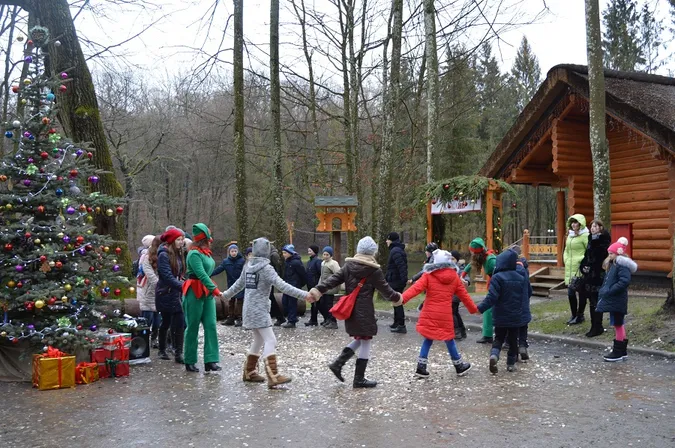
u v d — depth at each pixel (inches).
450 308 304.8
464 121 1339.8
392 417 232.5
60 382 284.4
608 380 290.8
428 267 304.3
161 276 341.4
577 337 400.5
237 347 406.9
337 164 973.2
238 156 674.2
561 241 738.2
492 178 716.0
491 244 668.7
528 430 214.5
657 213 599.5
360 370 282.2
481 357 359.9
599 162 455.2
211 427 221.1
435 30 706.8
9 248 304.7
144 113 1066.1
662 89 631.8
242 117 678.5
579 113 655.1
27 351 303.0
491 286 312.0
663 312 389.7
